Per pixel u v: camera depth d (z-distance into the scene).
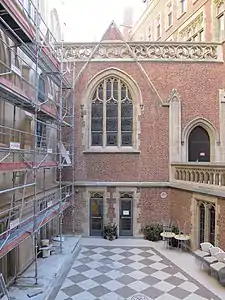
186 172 13.05
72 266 10.42
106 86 14.87
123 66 14.71
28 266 9.89
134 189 14.51
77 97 14.66
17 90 7.46
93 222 14.66
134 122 14.66
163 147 14.62
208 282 9.07
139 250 12.34
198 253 10.16
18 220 7.64
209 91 14.79
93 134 14.91
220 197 10.03
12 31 7.21
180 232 13.10
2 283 6.92
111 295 8.19
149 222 14.45
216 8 16.00
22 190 9.76
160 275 9.63
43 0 14.09
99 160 14.60
